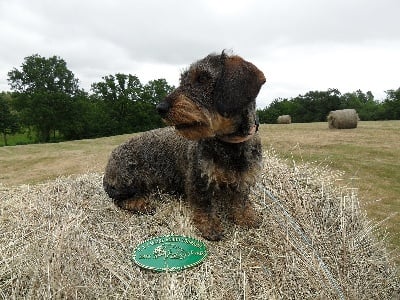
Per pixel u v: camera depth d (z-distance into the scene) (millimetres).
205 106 585
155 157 733
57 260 497
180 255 561
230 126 586
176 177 731
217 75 596
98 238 604
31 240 570
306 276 539
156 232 642
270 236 621
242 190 655
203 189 647
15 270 508
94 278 505
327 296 523
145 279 512
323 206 704
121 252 575
